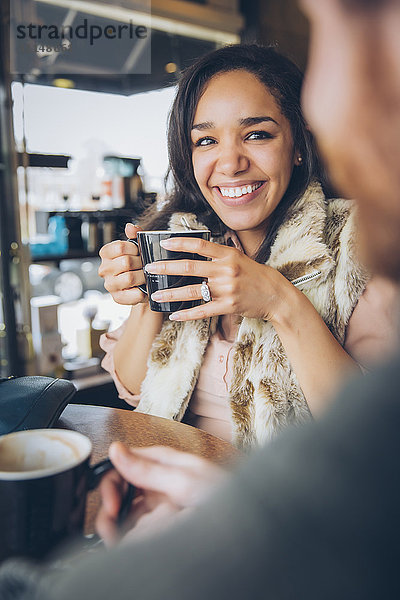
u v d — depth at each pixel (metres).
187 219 1.36
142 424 0.92
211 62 1.19
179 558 0.18
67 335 2.74
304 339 0.98
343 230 1.16
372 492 0.18
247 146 1.17
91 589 0.17
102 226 2.72
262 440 1.09
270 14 3.29
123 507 0.43
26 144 2.41
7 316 2.42
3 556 0.45
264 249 1.25
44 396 0.82
